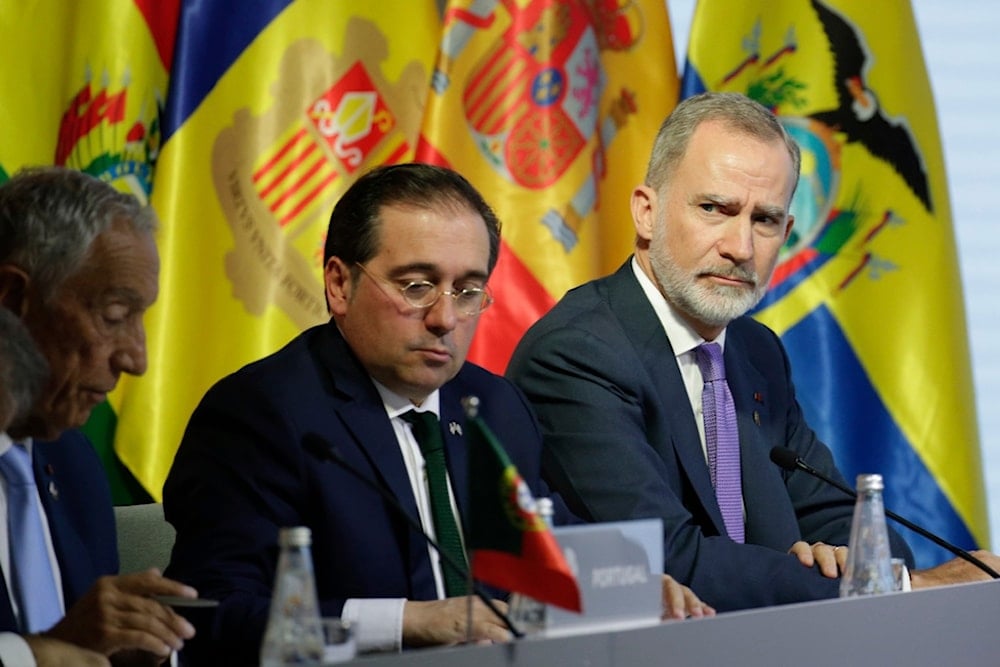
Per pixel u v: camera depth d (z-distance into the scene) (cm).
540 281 973
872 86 1034
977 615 562
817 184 1030
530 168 977
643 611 478
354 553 623
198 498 623
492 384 709
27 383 476
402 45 987
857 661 513
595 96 995
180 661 629
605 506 720
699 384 777
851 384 1021
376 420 646
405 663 412
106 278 550
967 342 1034
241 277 936
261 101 948
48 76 921
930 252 1028
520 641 433
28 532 579
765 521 760
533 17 982
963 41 1087
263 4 953
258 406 634
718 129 751
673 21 1067
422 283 635
